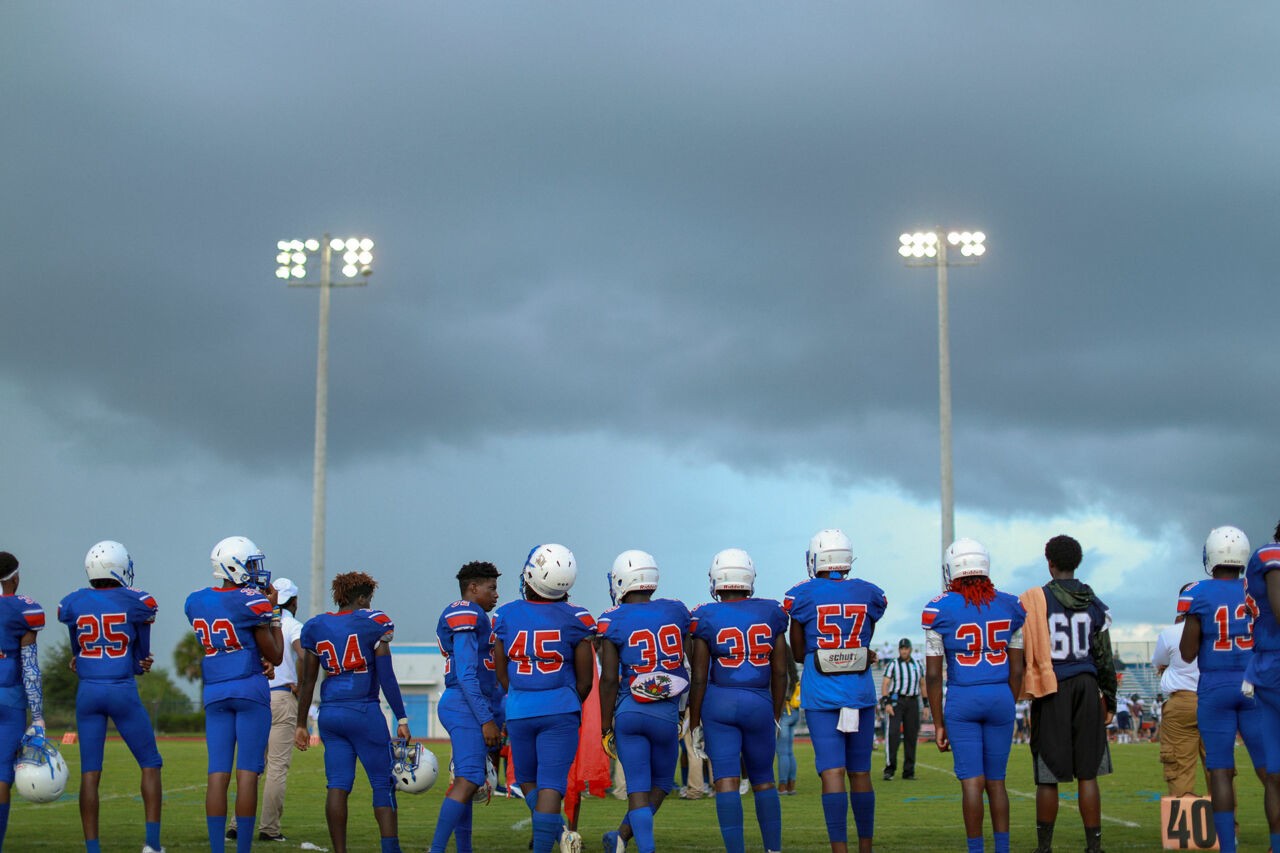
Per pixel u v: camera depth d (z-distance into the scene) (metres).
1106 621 15.61
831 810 14.12
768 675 14.14
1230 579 14.69
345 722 14.57
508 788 25.28
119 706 15.04
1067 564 15.80
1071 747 15.39
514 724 13.49
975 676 14.28
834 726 14.23
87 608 15.04
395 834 14.85
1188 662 14.83
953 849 16.53
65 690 85.88
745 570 14.23
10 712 14.77
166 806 22.81
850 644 14.20
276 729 17.81
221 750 14.23
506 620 13.65
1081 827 18.94
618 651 13.91
